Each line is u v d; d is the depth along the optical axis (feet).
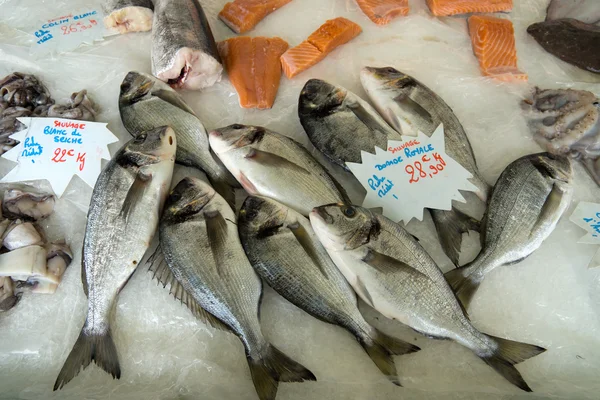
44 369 2.48
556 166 2.60
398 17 3.40
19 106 3.03
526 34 3.36
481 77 3.15
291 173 2.65
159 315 2.53
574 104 2.87
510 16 3.43
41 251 2.59
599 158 2.79
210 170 2.80
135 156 2.63
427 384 2.35
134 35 3.41
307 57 3.14
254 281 2.45
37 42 3.34
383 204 2.63
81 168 2.83
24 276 2.55
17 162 2.85
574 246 2.66
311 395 2.34
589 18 3.28
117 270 2.49
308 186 2.64
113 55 3.32
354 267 2.37
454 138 2.77
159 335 2.50
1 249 2.62
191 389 2.37
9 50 3.33
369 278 2.35
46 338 2.52
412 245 2.40
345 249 2.38
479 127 3.01
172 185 2.83
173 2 3.08
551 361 2.43
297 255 2.45
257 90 3.02
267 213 2.52
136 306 2.55
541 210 2.54
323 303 2.41
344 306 2.39
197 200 2.56
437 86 3.14
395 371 2.27
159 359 2.44
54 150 2.86
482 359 2.31
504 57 3.16
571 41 3.17
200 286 2.42
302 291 2.43
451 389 2.34
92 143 2.89
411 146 2.72
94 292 2.45
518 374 2.23
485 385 2.35
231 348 2.46
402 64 3.22
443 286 2.34
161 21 3.06
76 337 2.52
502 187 2.61
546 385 2.37
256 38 3.19
